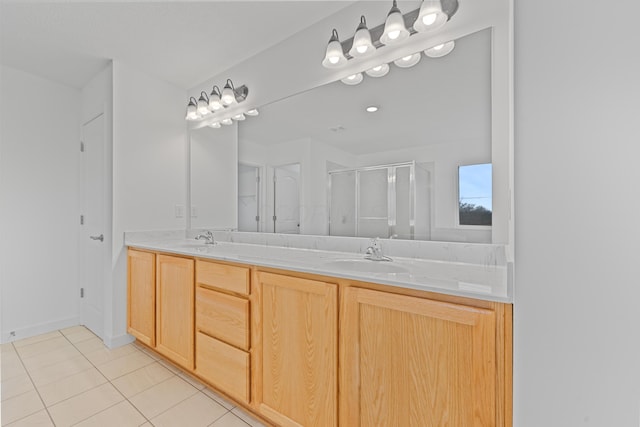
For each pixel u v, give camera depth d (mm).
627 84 634
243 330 1443
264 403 1368
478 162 1350
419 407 956
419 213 1522
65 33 1934
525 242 737
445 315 904
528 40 720
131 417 1472
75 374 1867
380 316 1041
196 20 1811
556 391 710
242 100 2277
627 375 648
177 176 2662
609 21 646
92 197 2578
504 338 815
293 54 1962
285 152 2049
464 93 1381
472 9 1340
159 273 1988
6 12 1720
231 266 1520
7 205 2363
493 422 830
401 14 1400
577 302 684
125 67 2320
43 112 2543
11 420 1442
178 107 2684
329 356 1156
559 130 691
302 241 1964
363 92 1689
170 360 1991
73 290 2703
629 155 636
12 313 2373
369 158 1683
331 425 1148
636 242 636
